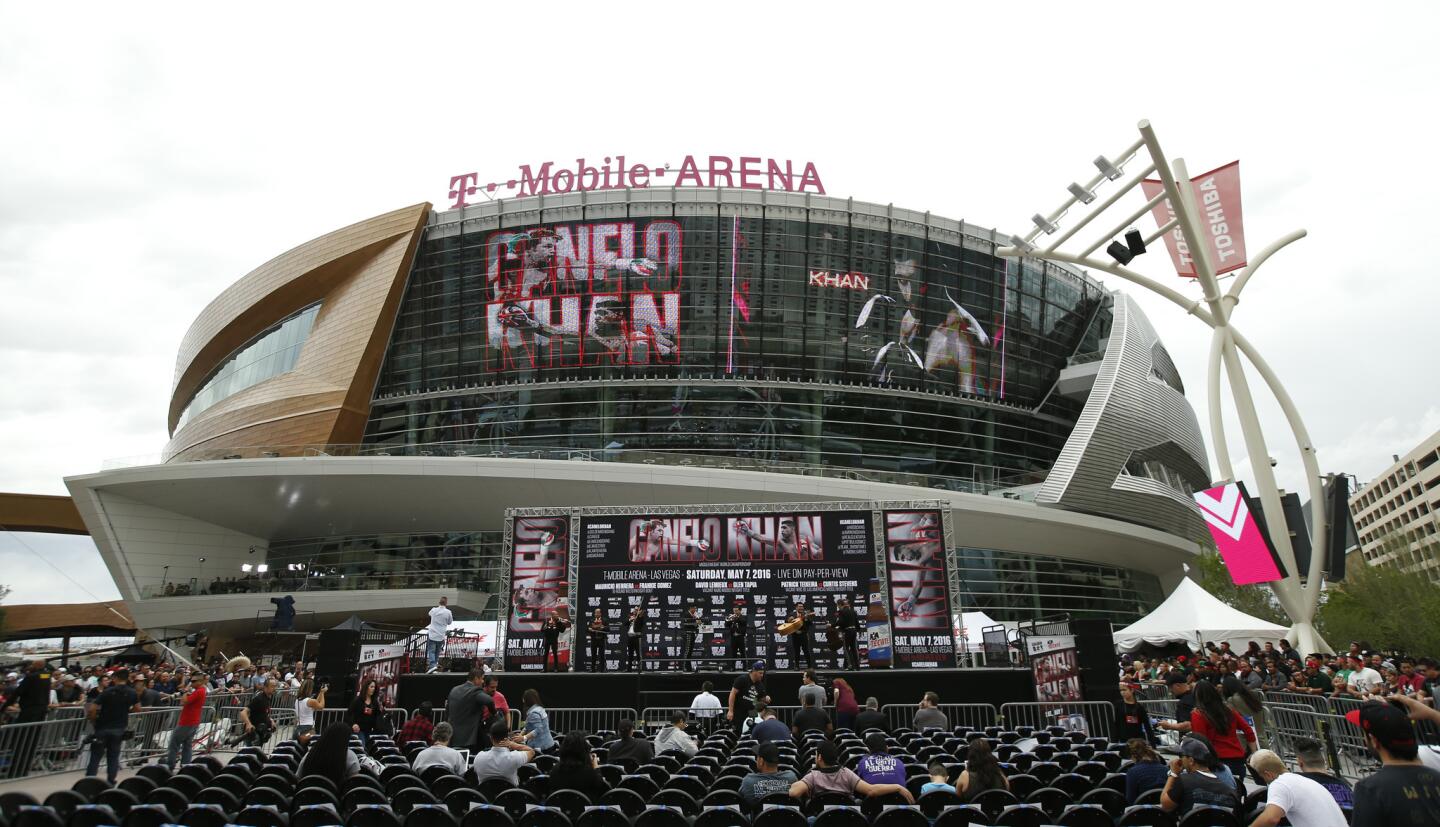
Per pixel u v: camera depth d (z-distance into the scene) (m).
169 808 7.69
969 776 8.33
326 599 44.78
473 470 43.69
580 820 7.30
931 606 23.39
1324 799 6.29
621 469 43.78
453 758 10.23
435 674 19.78
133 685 17.12
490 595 47.25
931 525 24.05
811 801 8.14
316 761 9.23
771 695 19.34
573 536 24.78
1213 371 24.00
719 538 24.48
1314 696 14.71
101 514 45.22
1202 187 26.25
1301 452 23.27
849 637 20.61
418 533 49.56
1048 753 11.68
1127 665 22.48
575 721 19.05
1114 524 49.91
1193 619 25.81
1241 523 22.17
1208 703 10.03
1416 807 4.89
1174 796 7.36
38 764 14.45
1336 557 22.14
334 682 17.31
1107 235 25.81
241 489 45.31
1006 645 23.83
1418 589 45.62
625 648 23.75
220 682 23.44
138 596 45.16
